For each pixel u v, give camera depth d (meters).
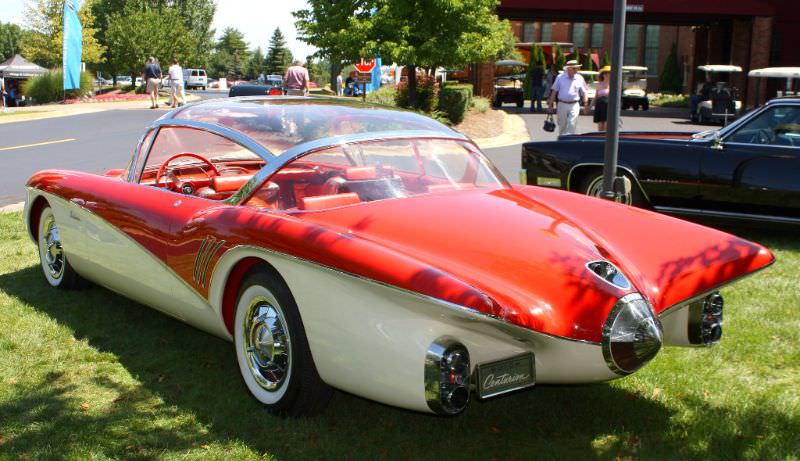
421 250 3.05
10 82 40.88
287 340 3.24
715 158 6.88
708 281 3.28
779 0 33.81
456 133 4.34
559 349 2.85
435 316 2.72
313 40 20.69
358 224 3.29
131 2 73.75
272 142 3.88
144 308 4.93
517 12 31.59
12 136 17.84
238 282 3.57
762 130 6.81
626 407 3.47
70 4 33.59
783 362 3.98
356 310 2.88
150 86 28.02
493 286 2.79
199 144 4.39
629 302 2.91
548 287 2.88
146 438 3.13
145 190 4.31
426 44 19.02
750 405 3.44
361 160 3.85
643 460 2.99
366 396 2.98
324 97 4.66
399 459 3.01
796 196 6.61
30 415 3.35
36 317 4.68
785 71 19.66
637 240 3.51
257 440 3.13
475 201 3.61
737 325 4.53
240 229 3.38
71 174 5.04
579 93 12.87
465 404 2.80
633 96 32.00
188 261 3.73
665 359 4.04
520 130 20.05
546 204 3.87
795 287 5.30
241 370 3.53
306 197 3.71
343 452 3.05
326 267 2.94
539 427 3.31
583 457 3.02
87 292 5.28
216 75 119.12
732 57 32.78
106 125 20.84
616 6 5.32
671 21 35.81
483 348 2.89
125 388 3.68
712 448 3.07
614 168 5.56
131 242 4.20
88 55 54.75
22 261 6.14
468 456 3.04
